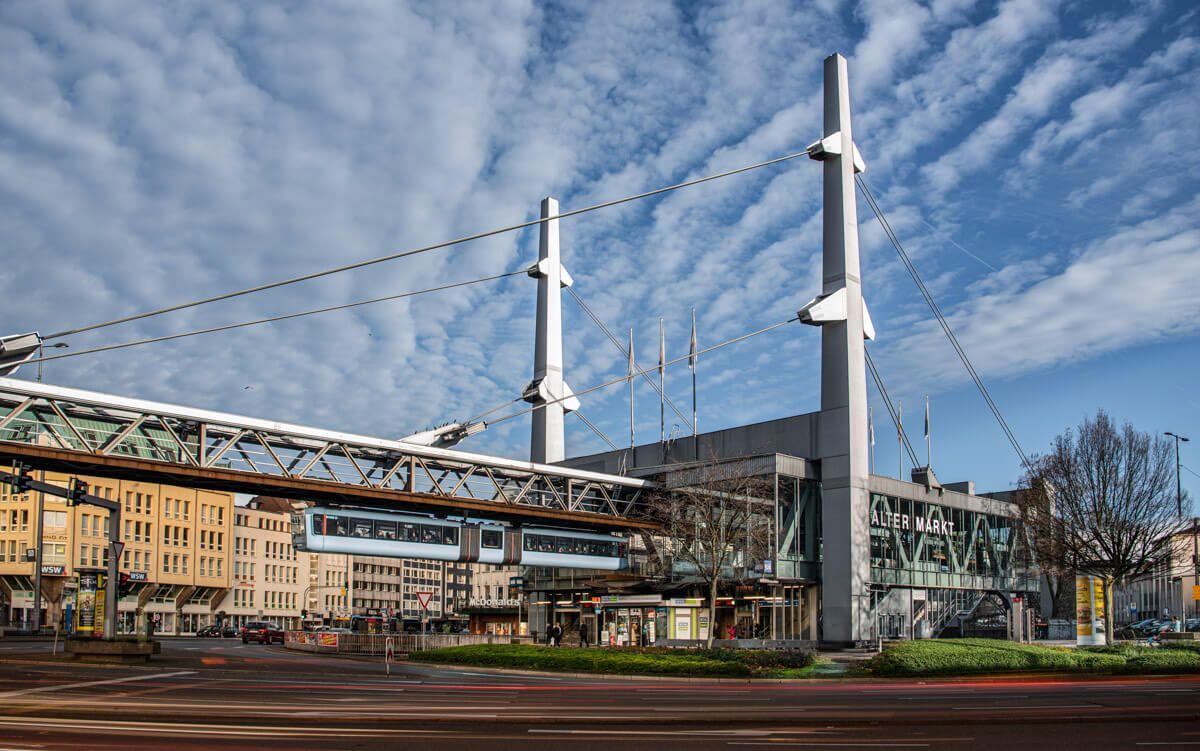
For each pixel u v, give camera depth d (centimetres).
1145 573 6031
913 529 7081
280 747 1585
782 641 6069
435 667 4806
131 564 11675
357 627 11750
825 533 6600
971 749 1620
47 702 2383
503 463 6353
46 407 4838
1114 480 5688
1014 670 3972
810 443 6825
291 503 15712
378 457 6019
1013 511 8050
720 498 6259
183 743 1620
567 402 8494
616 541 6944
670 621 6016
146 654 4597
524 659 4597
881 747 1645
